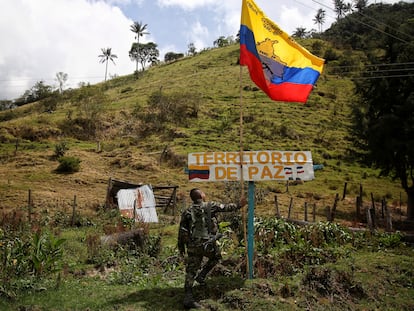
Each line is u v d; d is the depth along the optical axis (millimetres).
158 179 30344
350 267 6891
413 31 24672
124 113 48438
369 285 6320
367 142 25312
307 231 9328
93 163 33938
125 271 7797
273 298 5793
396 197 29938
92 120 46281
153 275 7500
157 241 10219
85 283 6949
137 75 86250
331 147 42281
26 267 6941
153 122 45875
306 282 6254
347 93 60906
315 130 46281
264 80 6809
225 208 5895
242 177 6605
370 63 25281
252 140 41219
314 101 55719
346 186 29953
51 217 17156
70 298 5906
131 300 5793
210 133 43156
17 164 33156
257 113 49594
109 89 77875
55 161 34094
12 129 43156
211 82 66062
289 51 6988
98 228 15219
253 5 6930
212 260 5852
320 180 33031
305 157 6738
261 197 24297
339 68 70312
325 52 77438
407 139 22703
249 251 6531
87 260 9125
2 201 22672
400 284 6523
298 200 26328
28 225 13867
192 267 5605
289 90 6887
